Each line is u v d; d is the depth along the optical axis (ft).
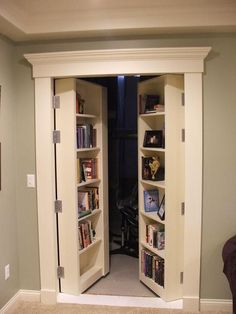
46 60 8.84
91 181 10.42
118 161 14.38
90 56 8.65
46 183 9.24
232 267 7.57
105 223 11.25
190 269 8.99
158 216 9.97
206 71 8.65
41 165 9.22
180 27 8.23
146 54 8.50
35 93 9.09
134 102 14.20
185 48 8.33
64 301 9.55
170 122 9.01
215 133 8.74
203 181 8.86
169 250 9.30
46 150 9.17
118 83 14.14
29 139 9.31
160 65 8.57
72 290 9.75
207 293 9.05
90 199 10.53
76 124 9.73
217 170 8.80
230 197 8.82
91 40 8.91
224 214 8.86
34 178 9.36
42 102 9.07
